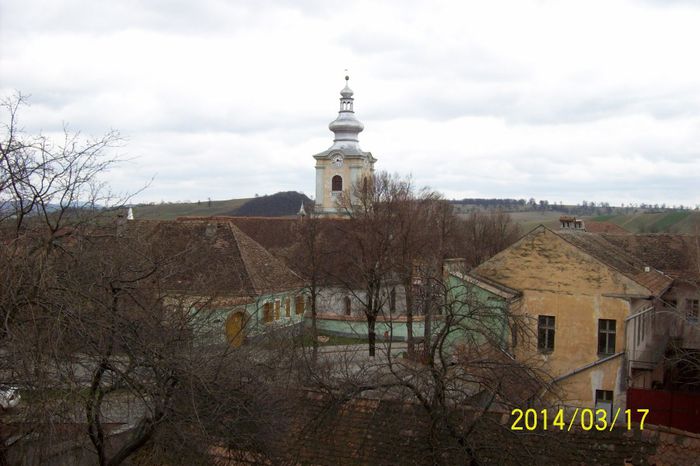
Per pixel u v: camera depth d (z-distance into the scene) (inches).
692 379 1307.8
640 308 1304.1
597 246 1459.2
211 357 593.0
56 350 462.0
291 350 791.1
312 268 1780.3
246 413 614.5
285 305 1814.7
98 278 550.3
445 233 2304.4
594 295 1253.1
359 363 912.9
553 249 1282.0
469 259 2733.8
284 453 666.8
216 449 639.1
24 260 487.2
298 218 2566.4
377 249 1796.3
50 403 472.7
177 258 753.6
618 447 621.3
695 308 1556.3
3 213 526.6
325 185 3218.5
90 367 517.3
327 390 690.8
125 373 530.6
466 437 592.7
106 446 653.9
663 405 1044.5
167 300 701.3
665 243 1822.1
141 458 632.4
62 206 537.6
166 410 534.3
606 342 1248.8
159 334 580.1
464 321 800.3
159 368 541.6
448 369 658.8
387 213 1894.7
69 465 588.1
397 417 699.4
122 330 545.0
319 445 679.1
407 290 1438.2
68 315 486.6
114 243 624.1
